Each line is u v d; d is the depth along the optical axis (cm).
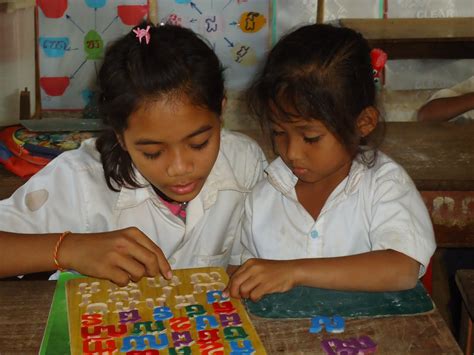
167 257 129
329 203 118
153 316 89
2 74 238
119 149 116
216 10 243
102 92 104
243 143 136
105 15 239
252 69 248
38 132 171
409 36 230
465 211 149
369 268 99
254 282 95
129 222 124
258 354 81
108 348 82
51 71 243
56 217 120
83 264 100
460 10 256
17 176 158
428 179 146
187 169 98
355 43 106
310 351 83
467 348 118
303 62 102
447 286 212
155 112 95
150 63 95
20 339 86
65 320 89
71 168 123
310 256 120
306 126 101
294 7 246
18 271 103
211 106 98
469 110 218
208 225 128
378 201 112
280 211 123
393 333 87
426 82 261
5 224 115
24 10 234
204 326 87
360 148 114
